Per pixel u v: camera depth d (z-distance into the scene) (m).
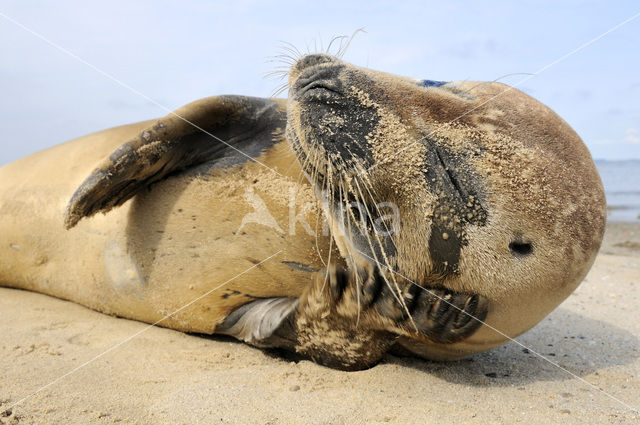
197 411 0.47
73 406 0.47
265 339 0.58
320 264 0.58
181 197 0.62
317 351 0.56
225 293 0.61
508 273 0.49
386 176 0.49
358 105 0.50
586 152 0.52
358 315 0.52
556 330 0.70
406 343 0.55
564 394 0.52
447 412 0.48
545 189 0.49
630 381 0.55
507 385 0.54
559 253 0.49
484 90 0.52
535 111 0.52
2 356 0.55
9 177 0.76
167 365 0.56
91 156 0.73
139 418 0.46
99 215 0.66
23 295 0.75
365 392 0.51
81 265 0.68
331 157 0.50
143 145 0.58
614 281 0.97
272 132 0.62
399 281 0.50
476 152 0.49
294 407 0.48
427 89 0.51
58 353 0.56
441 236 0.49
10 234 0.73
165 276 0.62
